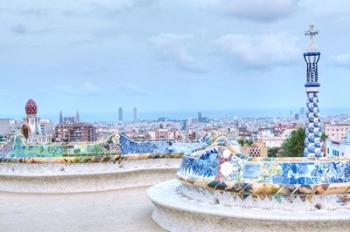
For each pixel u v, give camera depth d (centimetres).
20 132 2756
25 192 2469
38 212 1984
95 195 2362
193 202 1661
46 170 2511
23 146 2586
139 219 1828
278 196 1488
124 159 2616
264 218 1409
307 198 1472
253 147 1848
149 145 2741
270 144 8981
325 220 1380
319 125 1758
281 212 1463
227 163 1578
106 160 2558
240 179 1541
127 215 1898
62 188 2456
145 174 2641
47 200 2248
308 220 1381
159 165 2725
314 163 1486
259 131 11844
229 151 1585
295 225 1402
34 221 1820
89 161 2530
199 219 1545
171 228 1650
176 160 2748
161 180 2680
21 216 1912
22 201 2234
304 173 1478
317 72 1767
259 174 1518
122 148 2664
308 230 1404
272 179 1498
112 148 2680
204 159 1658
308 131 1764
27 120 2884
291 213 1448
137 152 2697
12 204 2166
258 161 1530
